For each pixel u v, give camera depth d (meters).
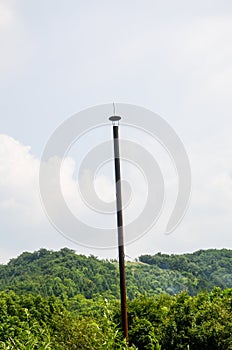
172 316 17.22
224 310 17.16
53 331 14.40
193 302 17.77
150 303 18.61
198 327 16.55
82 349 12.48
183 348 16.28
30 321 16.22
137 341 17.28
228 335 16.23
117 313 18.09
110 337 10.91
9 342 10.22
